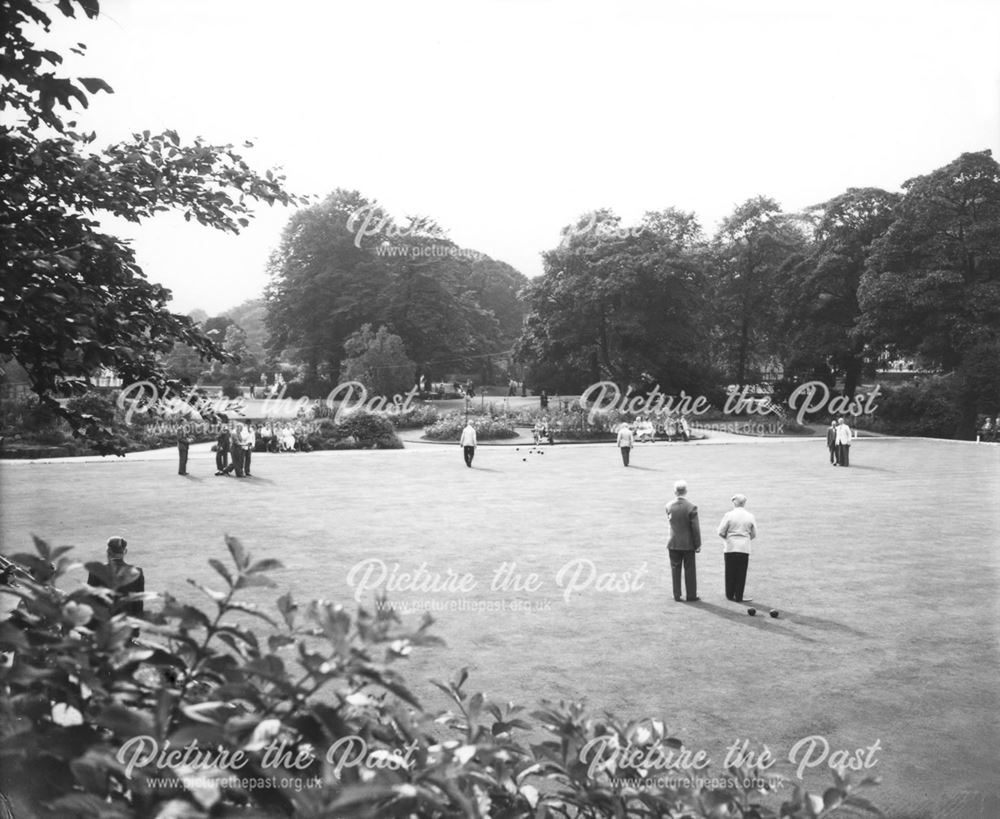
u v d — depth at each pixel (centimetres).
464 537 1753
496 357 10088
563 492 2530
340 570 1433
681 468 3303
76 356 442
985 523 1956
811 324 6469
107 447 459
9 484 2614
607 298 6794
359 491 2528
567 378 8038
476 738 261
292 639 228
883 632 1098
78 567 248
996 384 5312
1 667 205
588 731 278
